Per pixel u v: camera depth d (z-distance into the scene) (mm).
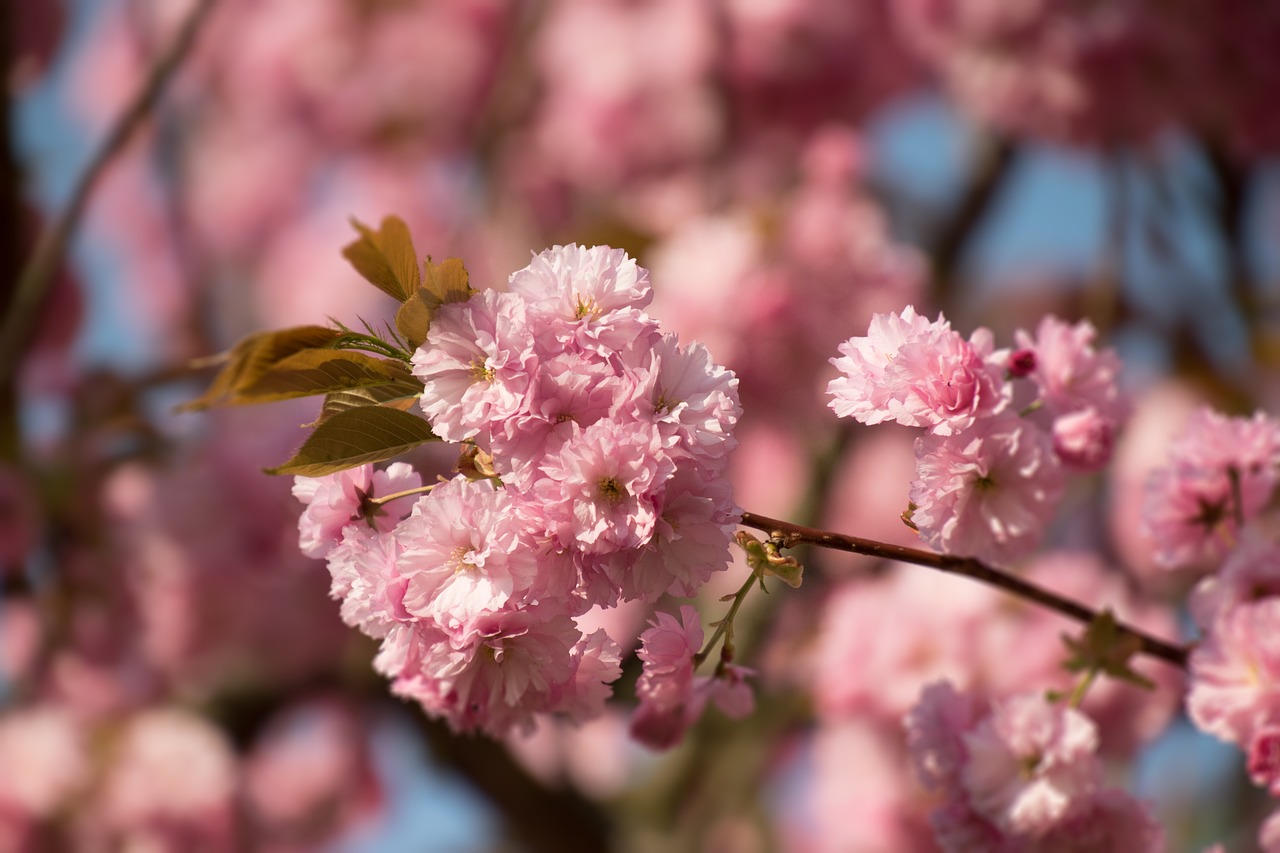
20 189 4031
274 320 6176
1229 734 1649
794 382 1841
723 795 4273
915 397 1460
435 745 4301
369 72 6043
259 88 6246
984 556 1523
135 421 4230
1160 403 4801
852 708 3883
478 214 5004
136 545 4340
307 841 4922
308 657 4598
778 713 4086
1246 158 4914
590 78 5250
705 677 1655
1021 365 1642
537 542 1261
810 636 3525
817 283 2176
